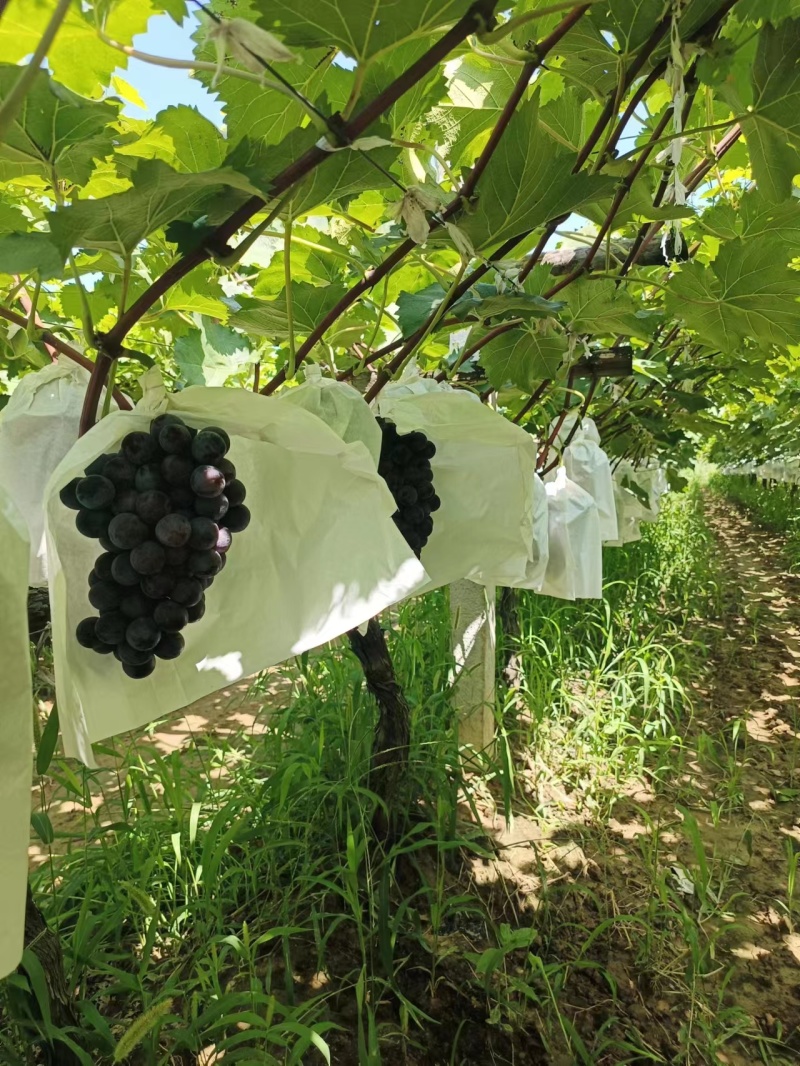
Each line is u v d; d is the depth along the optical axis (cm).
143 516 90
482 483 168
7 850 75
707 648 481
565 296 188
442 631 352
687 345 369
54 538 90
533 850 265
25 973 145
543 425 335
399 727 243
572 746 344
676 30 108
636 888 254
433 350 265
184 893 214
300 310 170
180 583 93
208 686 108
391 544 107
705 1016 204
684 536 840
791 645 535
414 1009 186
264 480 112
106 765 321
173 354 241
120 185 158
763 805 313
